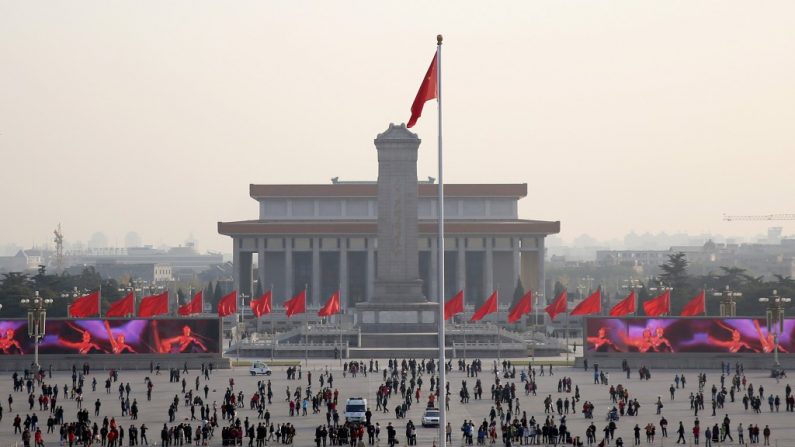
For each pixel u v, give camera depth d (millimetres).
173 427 184000
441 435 136625
